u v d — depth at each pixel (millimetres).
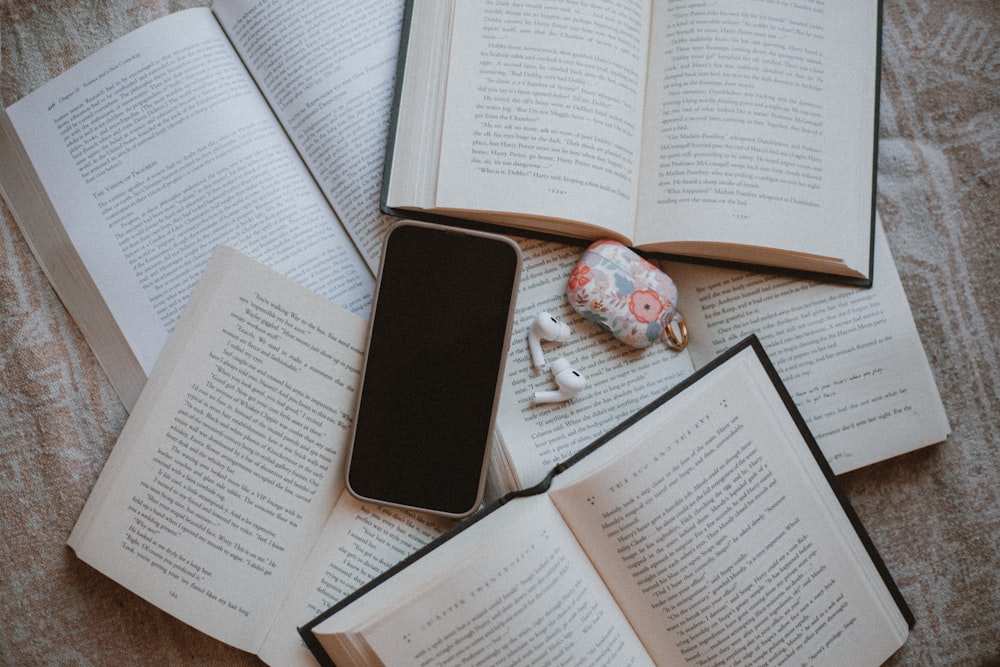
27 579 597
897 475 637
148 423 569
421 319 575
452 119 574
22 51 628
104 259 603
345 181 608
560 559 553
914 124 649
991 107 646
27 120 603
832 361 617
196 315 572
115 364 607
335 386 585
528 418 601
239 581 574
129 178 604
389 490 576
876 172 617
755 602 577
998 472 635
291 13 608
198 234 605
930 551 633
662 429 560
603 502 555
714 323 627
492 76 578
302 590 581
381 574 559
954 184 644
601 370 612
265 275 575
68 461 605
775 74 596
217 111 609
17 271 612
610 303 581
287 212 613
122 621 602
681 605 570
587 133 576
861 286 617
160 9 636
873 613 600
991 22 649
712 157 586
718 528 569
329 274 614
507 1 583
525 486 593
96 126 604
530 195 568
